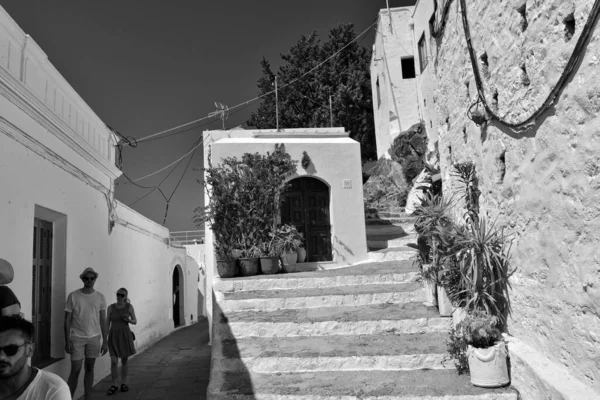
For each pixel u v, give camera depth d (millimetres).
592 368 3744
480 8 5645
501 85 5172
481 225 5453
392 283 8281
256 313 7105
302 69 24312
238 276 9344
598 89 3461
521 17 4699
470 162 6281
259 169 10055
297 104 24109
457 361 5691
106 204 9289
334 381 5375
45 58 6395
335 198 10797
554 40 4062
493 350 4973
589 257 3717
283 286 8180
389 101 18234
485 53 5605
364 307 7270
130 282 11078
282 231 9953
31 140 5828
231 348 6137
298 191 10898
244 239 9672
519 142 4867
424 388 5047
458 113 6680
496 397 4766
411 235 12258
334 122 22984
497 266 5320
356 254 10688
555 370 4250
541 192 4449
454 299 5996
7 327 2412
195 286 21516
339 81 23625
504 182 5301
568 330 4086
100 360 8359
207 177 10109
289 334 6586
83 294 6754
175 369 9102
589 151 3633
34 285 6531
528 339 4859
